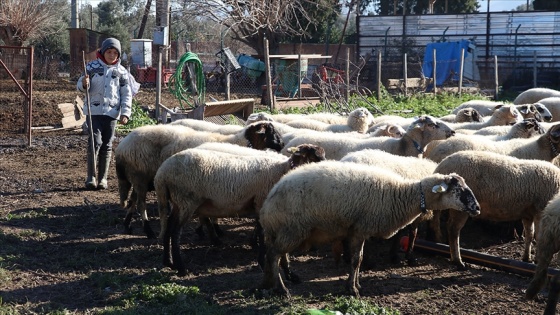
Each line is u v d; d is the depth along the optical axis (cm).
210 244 938
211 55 3969
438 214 927
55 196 1193
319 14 4244
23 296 711
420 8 5909
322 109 2138
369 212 719
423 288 778
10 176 1348
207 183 788
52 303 691
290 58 2755
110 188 1275
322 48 4669
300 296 734
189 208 795
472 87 3344
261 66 3070
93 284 754
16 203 1132
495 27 3834
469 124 1276
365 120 1272
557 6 5125
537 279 707
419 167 875
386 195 723
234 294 730
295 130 1167
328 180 711
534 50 3753
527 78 3753
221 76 3155
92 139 1237
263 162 811
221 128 1159
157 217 1082
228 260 870
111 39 1245
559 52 3738
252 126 1002
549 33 3734
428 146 1070
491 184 828
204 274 809
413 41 3972
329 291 758
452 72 3591
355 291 739
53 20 4422
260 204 807
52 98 2469
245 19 3331
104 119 1248
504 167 830
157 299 709
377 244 963
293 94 2762
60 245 902
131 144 965
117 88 1253
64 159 1548
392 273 833
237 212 814
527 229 865
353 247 732
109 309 672
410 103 2581
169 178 795
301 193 707
